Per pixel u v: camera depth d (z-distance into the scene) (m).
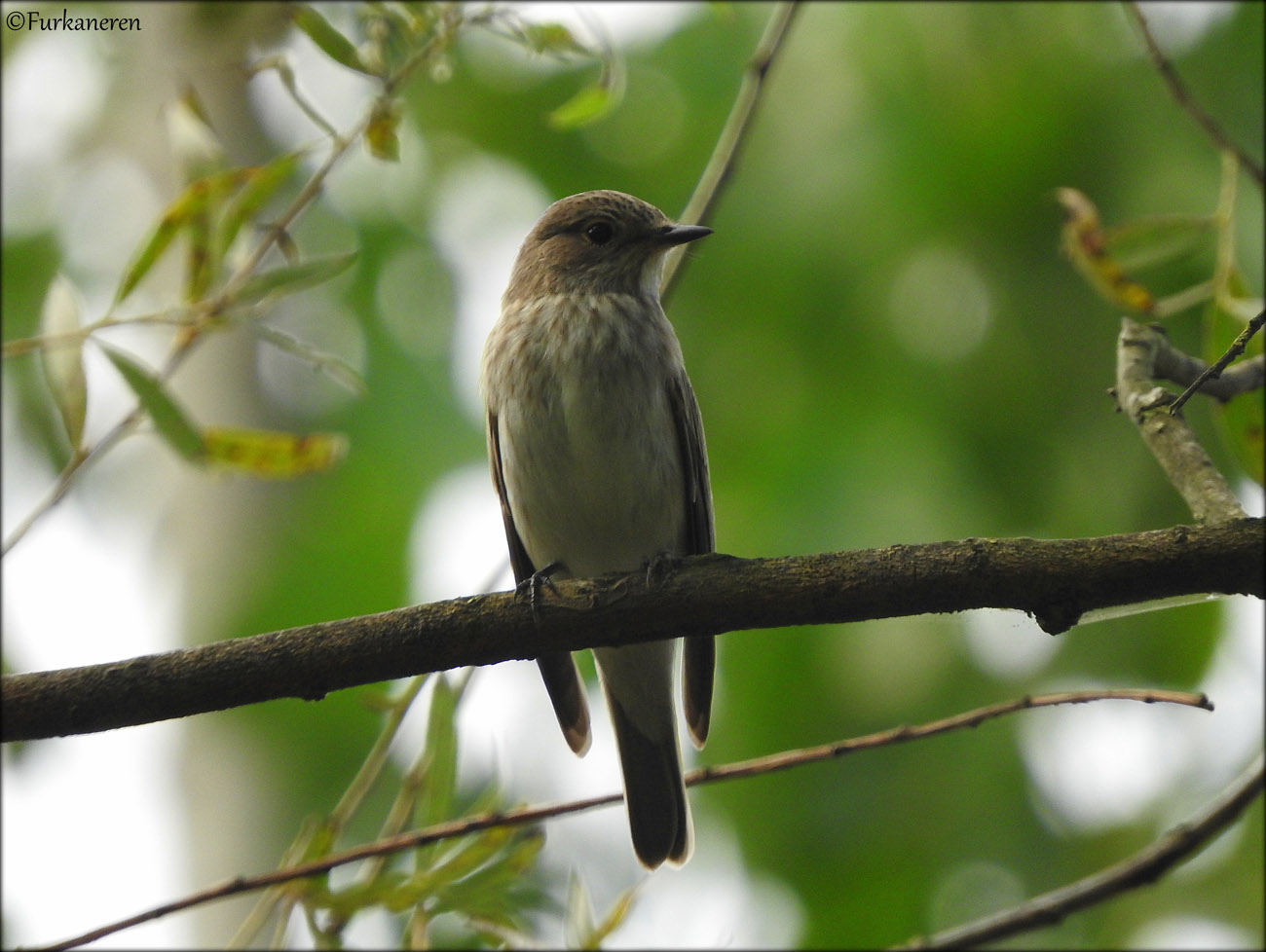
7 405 12.48
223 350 12.91
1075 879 10.39
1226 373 7.11
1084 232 8.20
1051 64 10.74
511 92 12.43
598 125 12.09
